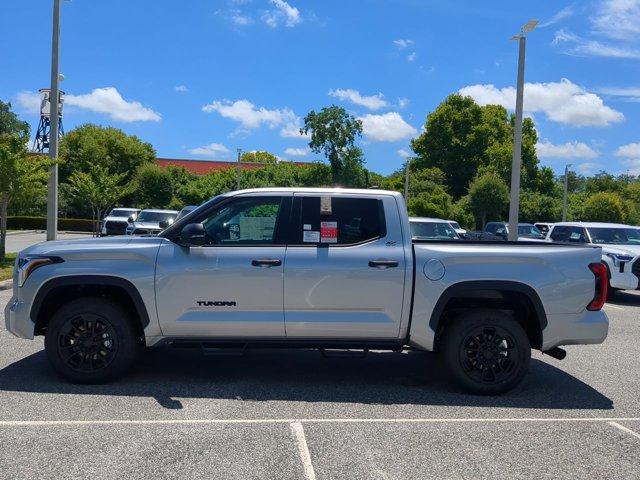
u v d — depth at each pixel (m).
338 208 6.17
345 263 5.99
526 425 5.22
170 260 5.99
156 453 4.39
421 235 15.37
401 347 6.20
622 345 8.78
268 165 59.09
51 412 5.24
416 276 6.00
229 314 6.00
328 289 5.98
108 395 5.76
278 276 5.96
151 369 6.77
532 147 63.28
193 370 6.77
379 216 6.16
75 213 51.31
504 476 4.16
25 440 4.60
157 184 50.66
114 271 5.96
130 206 52.34
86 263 6.00
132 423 5.01
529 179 62.22
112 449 4.45
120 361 6.03
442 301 6.01
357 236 6.12
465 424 5.21
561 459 4.48
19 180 16.80
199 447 4.53
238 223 6.14
